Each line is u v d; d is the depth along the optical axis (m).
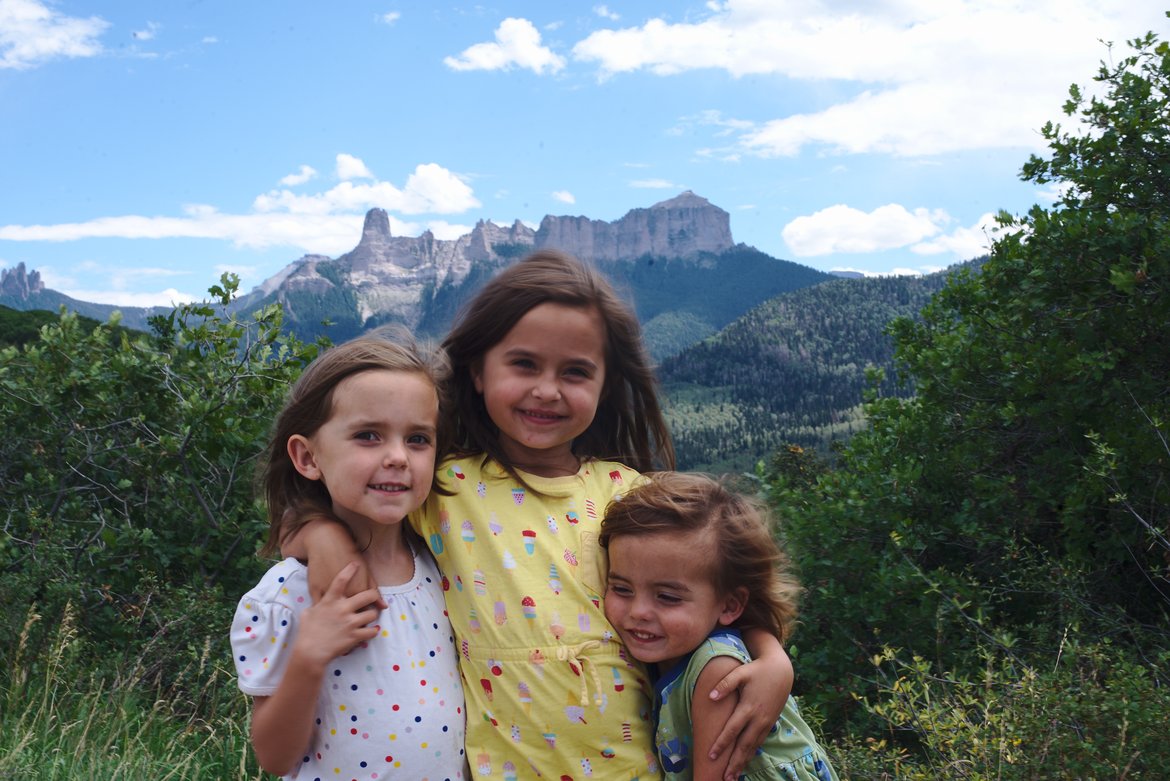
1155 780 3.07
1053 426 5.70
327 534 1.90
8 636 4.59
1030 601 5.36
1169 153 5.75
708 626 2.04
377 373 1.88
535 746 1.96
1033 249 5.87
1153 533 4.48
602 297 2.18
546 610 2.00
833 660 5.00
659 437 2.47
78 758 3.60
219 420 5.71
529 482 2.16
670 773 2.03
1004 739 3.14
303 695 1.78
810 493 6.00
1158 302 5.19
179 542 5.98
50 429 6.24
